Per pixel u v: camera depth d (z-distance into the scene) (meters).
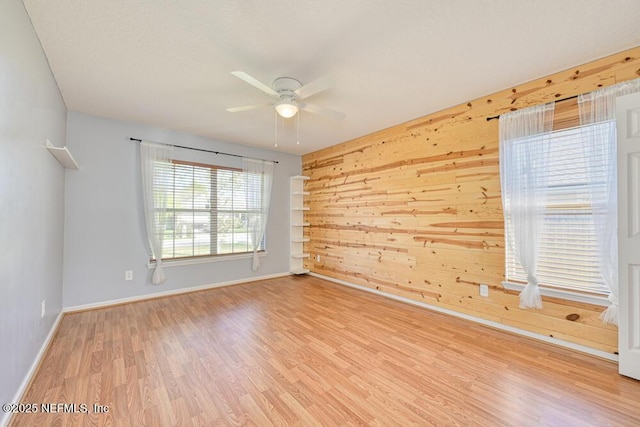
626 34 1.87
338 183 4.66
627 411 1.57
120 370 1.98
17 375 1.63
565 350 2.28
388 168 3.81
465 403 1.65
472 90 2.70
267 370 1.99
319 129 3.88
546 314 2.42
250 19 1.72
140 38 1.90
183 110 3.18
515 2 1.59
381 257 3.91
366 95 2.80
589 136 2.14
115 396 1.69
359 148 4.26
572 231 2.27
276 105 2.43
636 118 1.87
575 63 2.22
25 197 1.76
